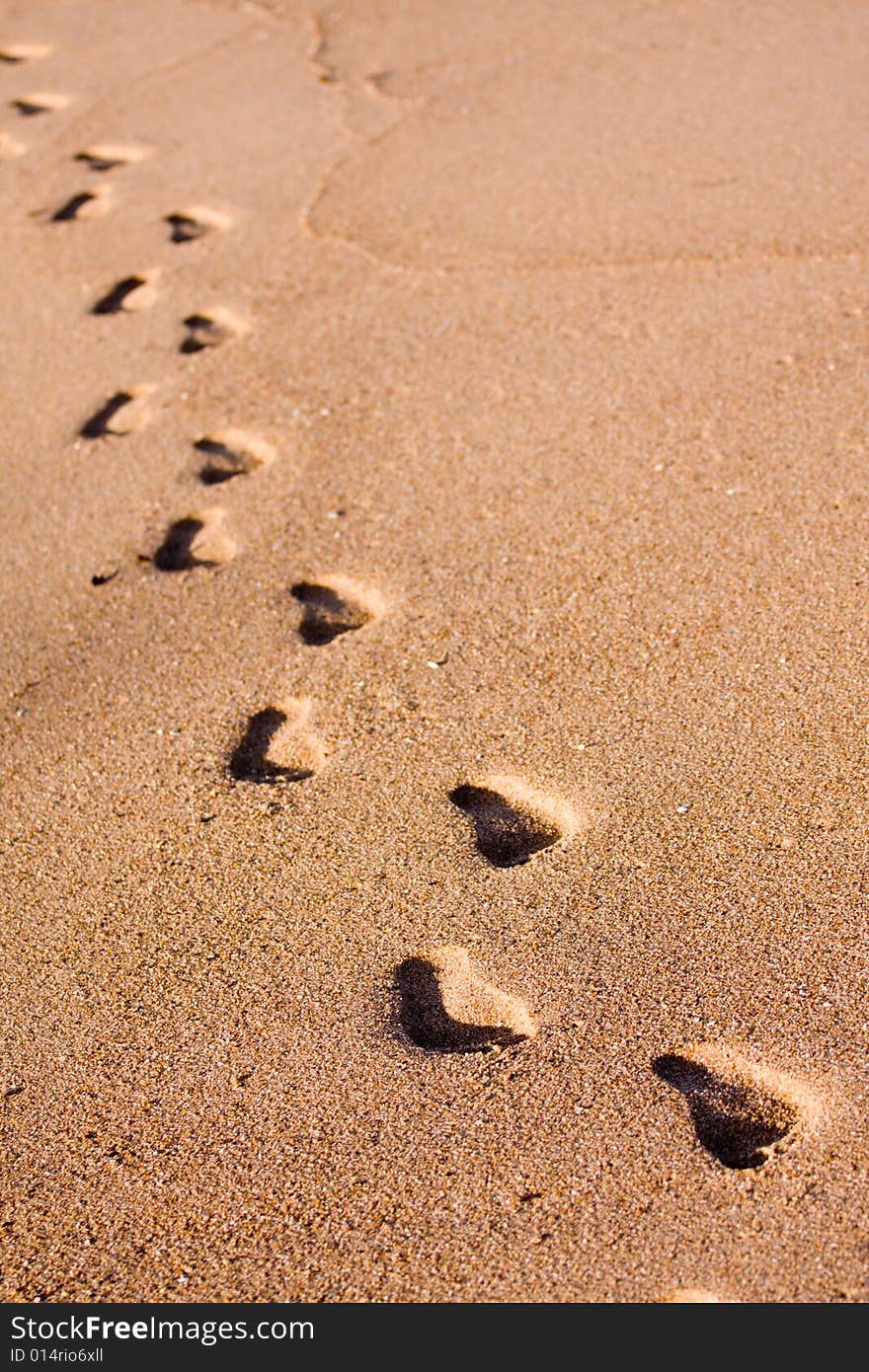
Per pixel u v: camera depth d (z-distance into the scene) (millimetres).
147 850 2326
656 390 3268
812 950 1956
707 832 2160
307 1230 1739
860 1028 1847
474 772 2359
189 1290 1704
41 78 5863
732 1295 1596
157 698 2658
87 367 3781
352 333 3721
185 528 3127
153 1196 1810
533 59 5273
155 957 2129
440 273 3924
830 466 2912
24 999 2098
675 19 5457
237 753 2504
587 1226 1687
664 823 2189
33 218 4652
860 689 2361
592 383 3338
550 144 4555
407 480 3123
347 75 5395
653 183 4199
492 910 2105
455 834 2252
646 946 2004
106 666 2758
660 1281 1622
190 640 2791
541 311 3668
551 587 2730
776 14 5336
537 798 2297
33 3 6844
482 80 5160
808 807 2168
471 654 2607
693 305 3576
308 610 2820
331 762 2441
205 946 2135
